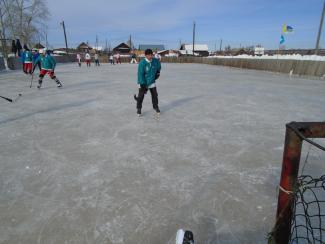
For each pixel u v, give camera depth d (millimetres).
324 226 1962
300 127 1201
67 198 2359
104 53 66812
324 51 18516
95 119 5031
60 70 19938
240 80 12453
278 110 5945
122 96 7617
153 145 3676
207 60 31797
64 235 1903
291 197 1283
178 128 4488
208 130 4391
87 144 3697
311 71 13312
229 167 3004
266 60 17859
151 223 2027
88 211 2172
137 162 3113
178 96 7676
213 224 2025
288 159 1253
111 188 2527
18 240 1854
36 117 5172
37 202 2303
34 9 28188
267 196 2402
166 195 2410
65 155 3312
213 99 7227
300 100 7203
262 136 4109
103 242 1836
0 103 6531
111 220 2062
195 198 2367
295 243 1756
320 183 2604
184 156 3303
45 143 3740
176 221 2055
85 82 11211
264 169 2961
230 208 2221
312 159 3230
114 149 3516
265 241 1850
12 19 25016
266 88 9578
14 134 4145
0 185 2586
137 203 2283
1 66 17812
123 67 25250
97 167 2979
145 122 4852
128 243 1829
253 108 6129
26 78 12766
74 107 6086
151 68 4910
